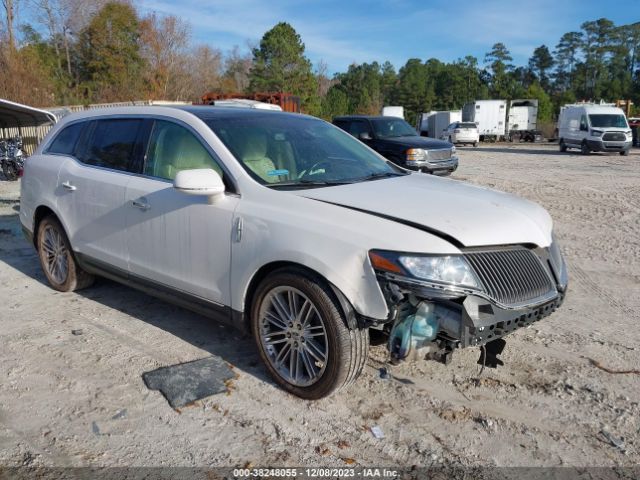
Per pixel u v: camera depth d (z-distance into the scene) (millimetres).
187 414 3449
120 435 3238
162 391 3689
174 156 4328
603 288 5945
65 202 5211
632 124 34219
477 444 3203
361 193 3771
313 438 3234
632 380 3934
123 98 44500
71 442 3174
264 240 3578
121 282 4848
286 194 3689
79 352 4270
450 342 3246
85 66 47344
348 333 3332
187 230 4066
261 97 29234
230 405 3553
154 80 48188
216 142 4062
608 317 5098
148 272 4457
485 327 3137
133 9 47344
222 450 3117
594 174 17484
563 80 121188
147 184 4418
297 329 3596
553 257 3748
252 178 3854
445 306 3197
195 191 3676
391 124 14789
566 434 3307
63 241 5391
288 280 3502
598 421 3438
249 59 76438
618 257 7234
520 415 3492
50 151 5617
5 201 11469
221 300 3928
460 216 3467
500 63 95250
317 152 4434
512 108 43406
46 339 4500
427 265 3104
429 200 3703
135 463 3002
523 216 3729
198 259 4027
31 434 3242
